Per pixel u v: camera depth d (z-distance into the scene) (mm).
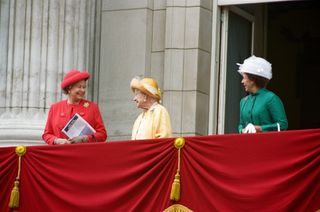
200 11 27250
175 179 22297
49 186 23328
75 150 23203
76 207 23047
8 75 27078
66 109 24188
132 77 27516
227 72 27703
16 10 27203
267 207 21562
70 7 27250
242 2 27578
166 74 27219
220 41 27703
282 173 21562
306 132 21531
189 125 26938
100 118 24234
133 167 22734
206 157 22156
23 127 26656
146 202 22562
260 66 23094
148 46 27531
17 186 23500
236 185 21828
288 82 33781
